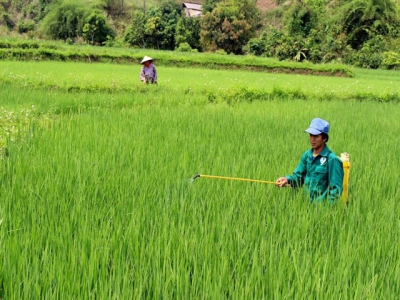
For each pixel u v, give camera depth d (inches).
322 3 2319.1
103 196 209.9
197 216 190.5
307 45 2022.6
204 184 230.2
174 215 191.5
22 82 642.8
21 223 178.9
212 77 1061.8
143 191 218.1
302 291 138.5
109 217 188.5
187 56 1585.9
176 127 383.9
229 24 2329.0
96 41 2551.7
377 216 202.1
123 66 1263.5
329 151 217.8
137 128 368.2
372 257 162.2
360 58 1952.5
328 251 166.4
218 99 613.9
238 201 209.6
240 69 1578.5
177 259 149.3
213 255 155.9
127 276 139.9
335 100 677.3
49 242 163.3
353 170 274.7
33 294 133.1
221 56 1609.3
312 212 200.4
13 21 3403.1
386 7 2106.3
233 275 151.3
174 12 2508.6
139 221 178.1
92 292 133.3
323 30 2142.0
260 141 338.6
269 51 2106.3
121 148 295.1
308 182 220.8
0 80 659.4
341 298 137.1
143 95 588.7
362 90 769.6
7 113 398.6
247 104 575.8
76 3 2731.3
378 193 233.9
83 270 144.2
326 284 143.2
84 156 265.6
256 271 146.7
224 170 257.3
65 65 1171.9
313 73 1576.0
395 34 2076.8
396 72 1728.6
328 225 191.9
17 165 245.1
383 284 147.8
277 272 148.4
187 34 2407.7
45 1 3452.3
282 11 3201.3
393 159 314.3
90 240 161.9
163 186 229.1
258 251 164.1
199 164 268.4
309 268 150.8
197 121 412.5
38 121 388.8
